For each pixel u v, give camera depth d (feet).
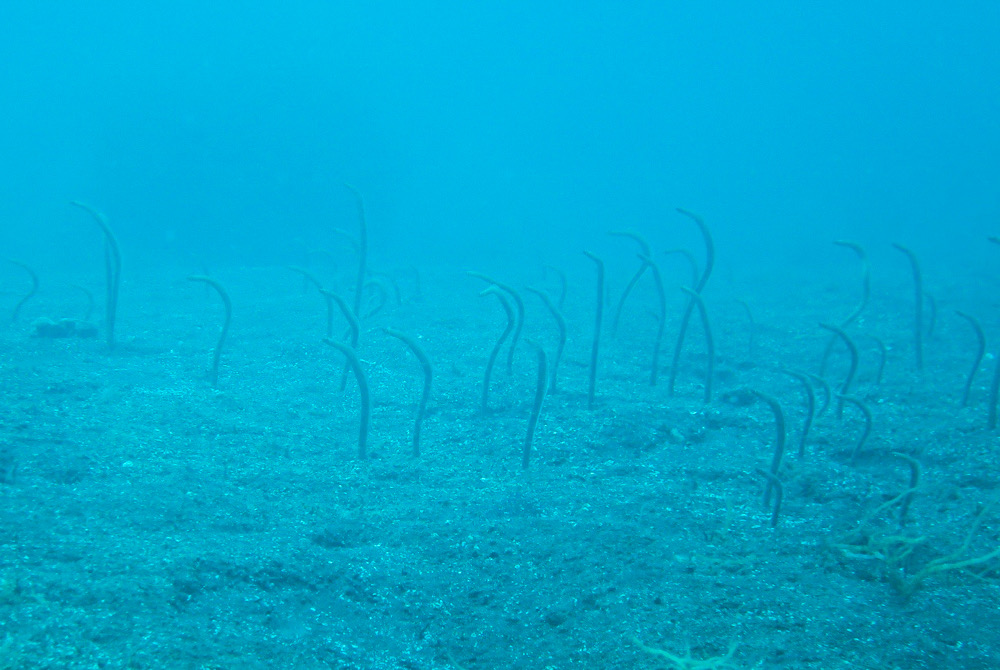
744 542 15.33
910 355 33.30
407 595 13.26
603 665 11.11
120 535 13.08
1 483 14.57
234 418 22.21
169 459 17.84
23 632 9.50
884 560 13.83
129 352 29.71
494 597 13.29
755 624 11.94
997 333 37.32
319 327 37.73
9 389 21.58
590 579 13.65
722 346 36.63
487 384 24.34
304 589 12.75
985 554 14.20
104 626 10.07
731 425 23.80
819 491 18.31
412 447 21.22
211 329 36.73
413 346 19.51
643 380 29.94
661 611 12.46
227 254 76.02
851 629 11.68
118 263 28.86
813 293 54.60
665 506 17.24
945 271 65.77
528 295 53.42
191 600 11.44
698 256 98.02
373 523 16.08
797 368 32.48
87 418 19.94
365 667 11.08
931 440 21.09
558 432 22.56
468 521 16.35
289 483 17.63
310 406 24.61
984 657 10.84
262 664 10.32
